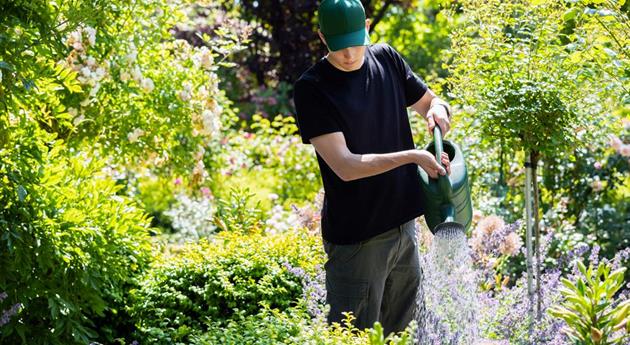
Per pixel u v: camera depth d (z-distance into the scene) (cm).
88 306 613
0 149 552
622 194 935
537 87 570
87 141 763
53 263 576
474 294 473
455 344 463
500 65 606
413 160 476
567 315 492
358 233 504
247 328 549
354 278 513
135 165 834
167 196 1162
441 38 1764
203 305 682
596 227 883
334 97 489
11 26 555
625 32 563
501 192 859
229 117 1220
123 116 762
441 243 461
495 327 564
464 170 498
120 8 712
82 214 571
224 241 745
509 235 660
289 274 689
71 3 618
